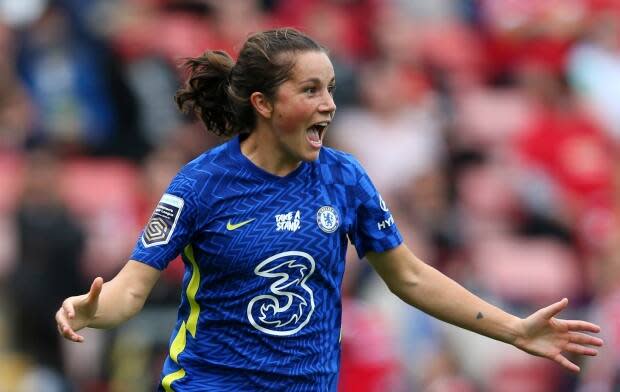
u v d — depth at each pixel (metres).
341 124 43.81
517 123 47.59
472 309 18.42
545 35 50.91
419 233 39.97
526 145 46.59
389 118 44.44
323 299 17.77
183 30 45.50
